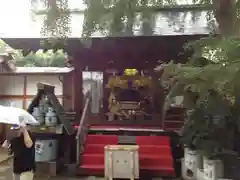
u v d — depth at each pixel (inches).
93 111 403.5
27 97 386.6
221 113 198.5
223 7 97.0
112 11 88.9
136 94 402.9
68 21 94.1
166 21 333.4
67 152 346.3
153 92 397.4
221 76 85.8
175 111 366.3
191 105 134.1
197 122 257.0
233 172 238.5
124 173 277.1
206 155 250.7
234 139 260.8
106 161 280.1
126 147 281.4
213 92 107.7
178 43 325.7
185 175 282.2
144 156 301.7
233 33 96.9
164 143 326.6
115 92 404.5
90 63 395.9
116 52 384.5
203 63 128.0
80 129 309.0
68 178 290.7
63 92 392.2
